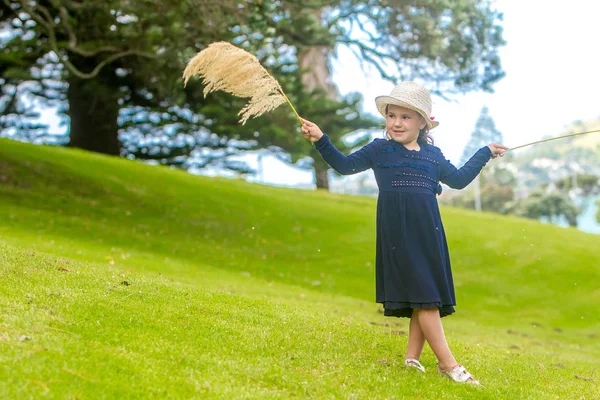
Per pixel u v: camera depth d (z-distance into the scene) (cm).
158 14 2061
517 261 2025
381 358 602
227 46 560
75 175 2153
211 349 539
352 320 868
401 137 570
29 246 1253
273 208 2305
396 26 1984
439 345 551
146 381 447
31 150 2300
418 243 546
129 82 2767
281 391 474
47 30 2314
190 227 1961
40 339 482
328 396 473
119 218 1900
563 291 1830
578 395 617
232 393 449
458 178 576
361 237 2131
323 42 2200
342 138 3023
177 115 2817
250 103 562
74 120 2919
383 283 563
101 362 464
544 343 1267
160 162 3216
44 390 409
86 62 2642
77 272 725
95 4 2095
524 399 538
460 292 1802
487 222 2517
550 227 2553
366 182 10806
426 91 570
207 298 731
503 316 1641
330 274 1784
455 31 1961
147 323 573
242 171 3312
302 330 666
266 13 1925
